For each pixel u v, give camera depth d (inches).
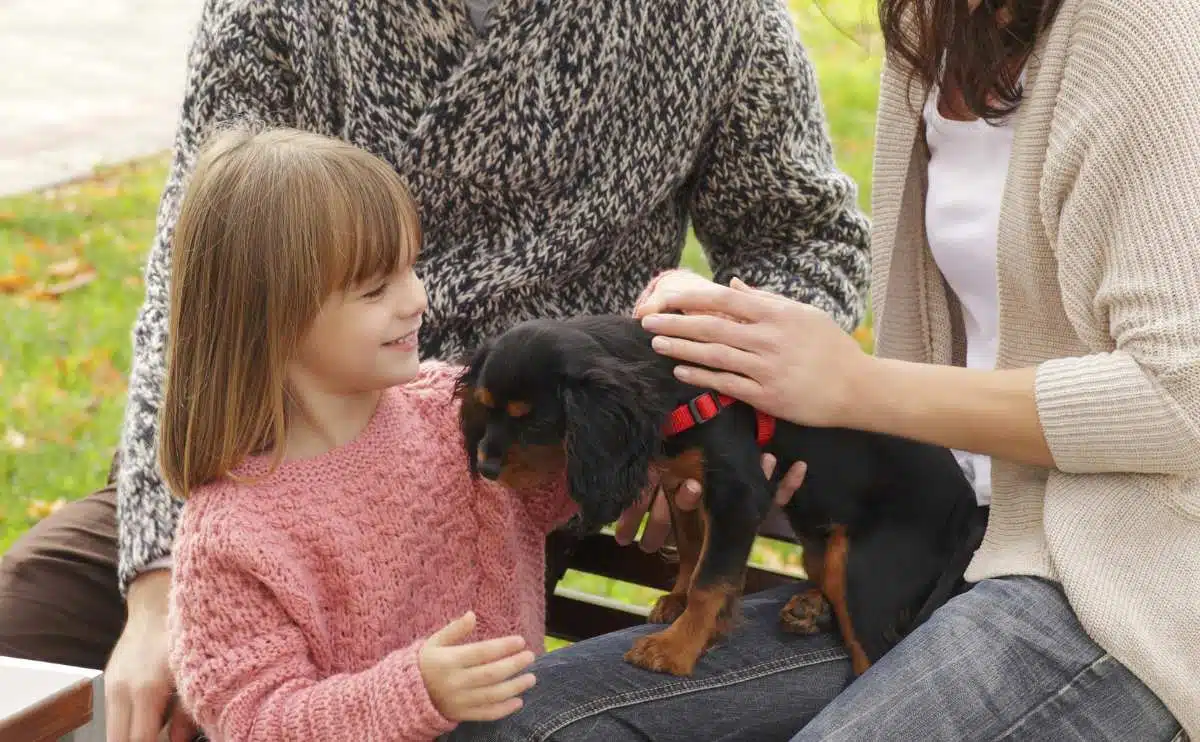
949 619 79.9
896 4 95.2
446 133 98.9
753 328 84.0
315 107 103.1
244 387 79.7
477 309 101.3
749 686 86.7
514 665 72.1
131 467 94.8
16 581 98.3
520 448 80.7
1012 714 76.2
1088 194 78.9
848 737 75.2
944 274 98.5
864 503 90.6
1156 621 76.2
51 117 297.1
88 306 219.5
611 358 81.8
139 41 350.9
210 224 79.8
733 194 108.4
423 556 85.5
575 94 98.8
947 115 96.3
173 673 79.7
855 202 112.7
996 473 88.3
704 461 84.2
